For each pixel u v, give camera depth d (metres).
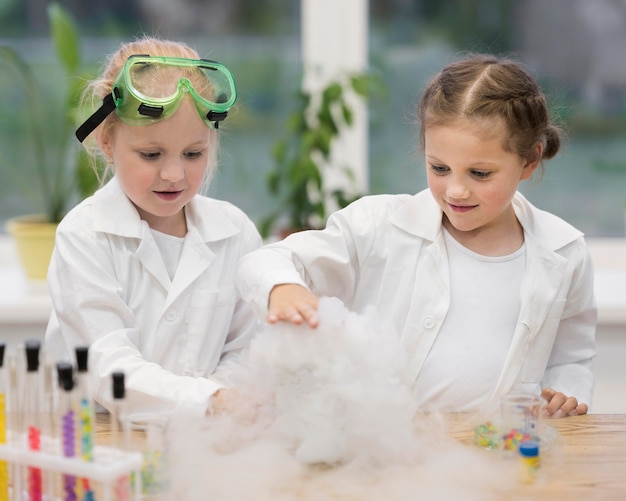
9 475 0.93
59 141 2.35
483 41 2.32
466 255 1.36
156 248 1.33
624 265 2.36
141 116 1.22
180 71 1.27
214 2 2.32
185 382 1.15
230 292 1.39
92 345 1.23
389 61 2.34
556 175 2.36
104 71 1.43
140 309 1.32
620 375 2.05
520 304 1.34
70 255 1.29
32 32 2.32
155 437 0.94
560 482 0.96
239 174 2.37
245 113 2.35
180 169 1.25
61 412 0.88
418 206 1.37
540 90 1.33
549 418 1.18
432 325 1.33
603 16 2.30
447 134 1.21
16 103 2.33
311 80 2.33
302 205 2.12
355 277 1.38
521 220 1.38
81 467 0.86
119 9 2.32
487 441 1.06
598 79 2.32
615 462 1.02
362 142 2.34
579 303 1.39
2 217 2.40
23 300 2.01
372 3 2.32
